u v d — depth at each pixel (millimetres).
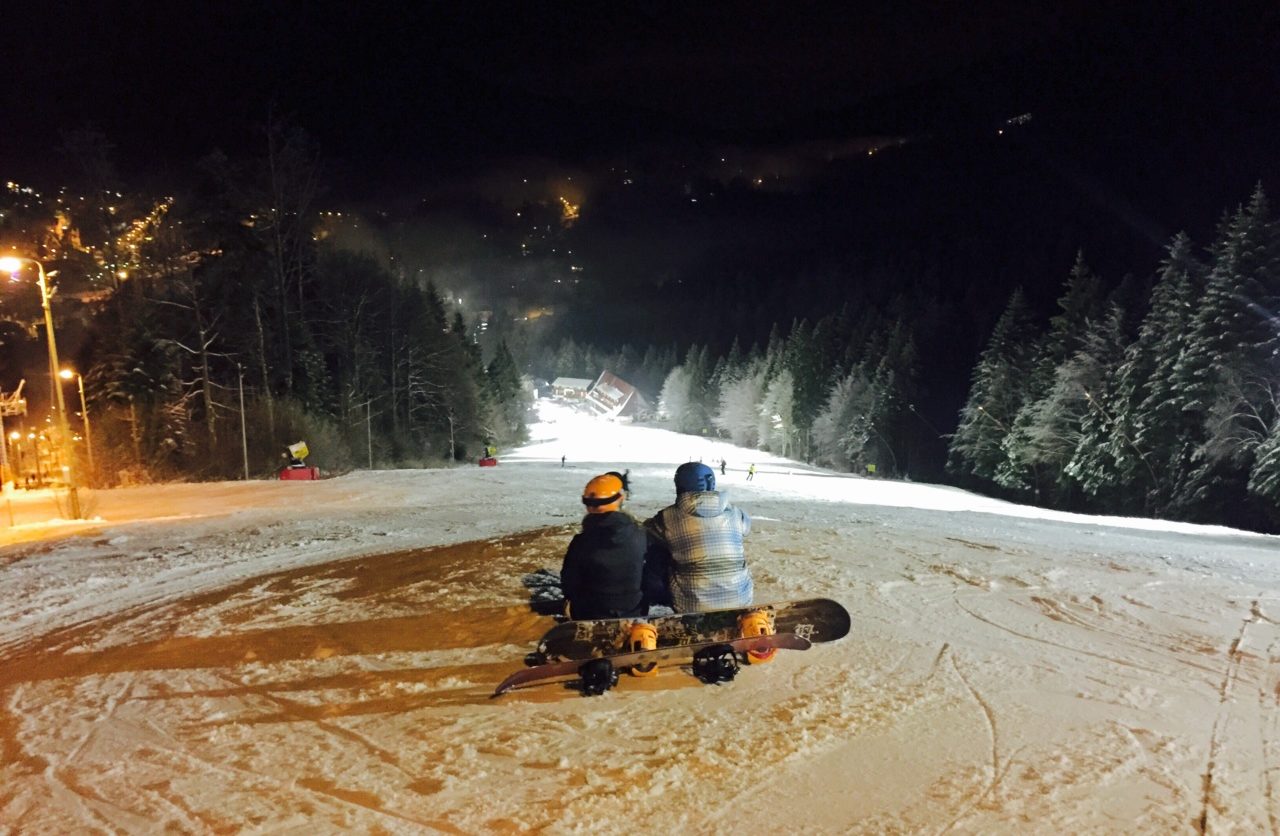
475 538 12469
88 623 7402
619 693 5016
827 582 8047
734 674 5113
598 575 5527
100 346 48781
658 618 5238
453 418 75500
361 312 63781
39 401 57094
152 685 5426
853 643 5988
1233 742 4184
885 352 94375
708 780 3822
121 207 51594
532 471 44250
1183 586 7832
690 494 5645
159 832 3410
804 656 5699
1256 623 6484
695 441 117438
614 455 84125
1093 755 4039
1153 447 43312
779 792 3695
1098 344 51875
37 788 3877
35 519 23984
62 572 10180
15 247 51812
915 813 3492
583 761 4035
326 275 62000
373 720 4652
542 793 3705
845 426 90312
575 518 16125
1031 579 8180
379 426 66250
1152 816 3430
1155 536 14727
